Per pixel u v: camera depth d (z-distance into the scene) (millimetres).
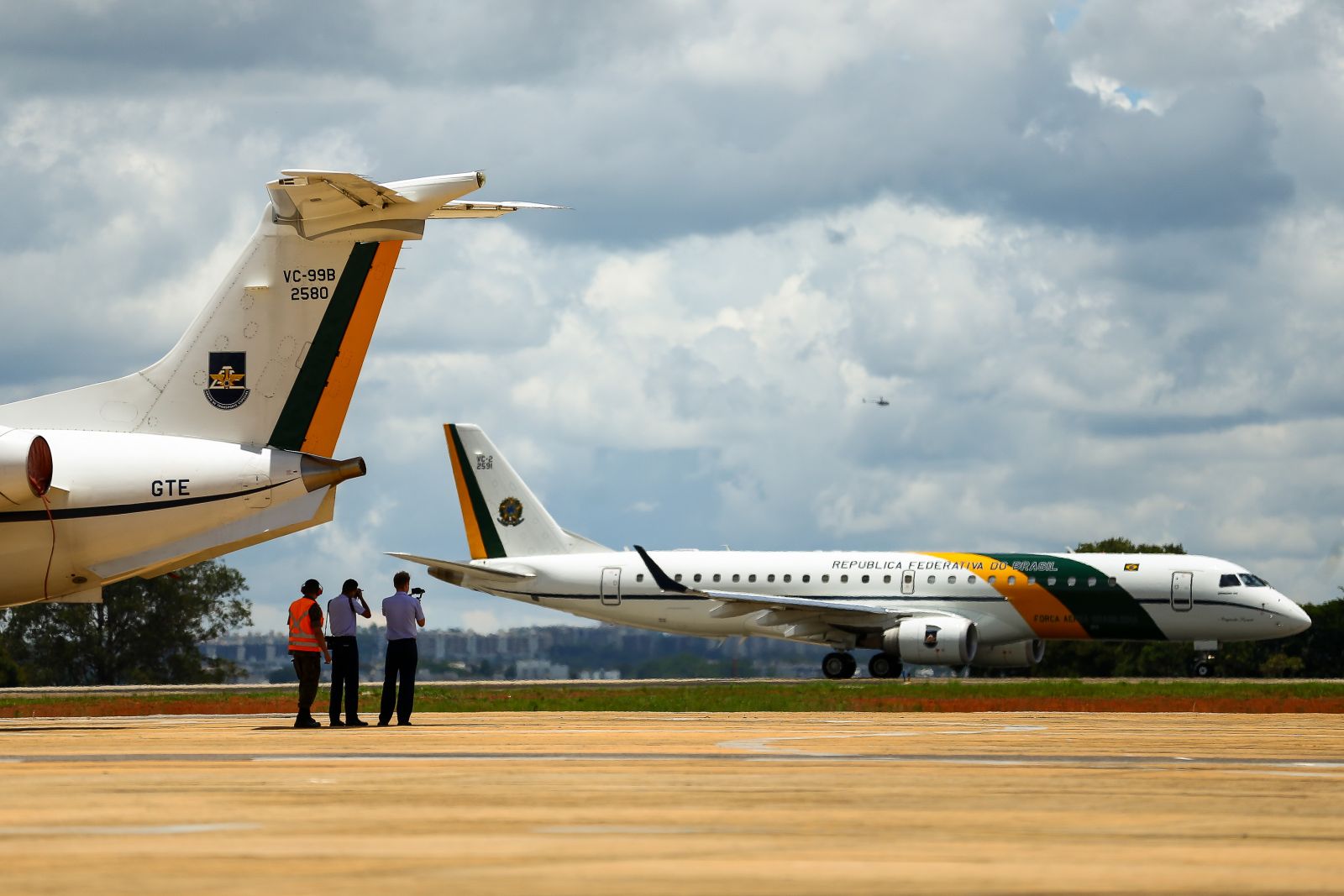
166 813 21188
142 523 46594
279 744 37281
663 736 40438
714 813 21312
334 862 16406
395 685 47688
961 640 103125
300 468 47344
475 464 119438
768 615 109188
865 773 28062
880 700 69312
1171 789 25062
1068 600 104688
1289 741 38750
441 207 47281
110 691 110812
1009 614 105938
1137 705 66375
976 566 106938
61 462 46156
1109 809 22031
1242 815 21203
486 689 96312
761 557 112500
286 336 47906
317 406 47938
